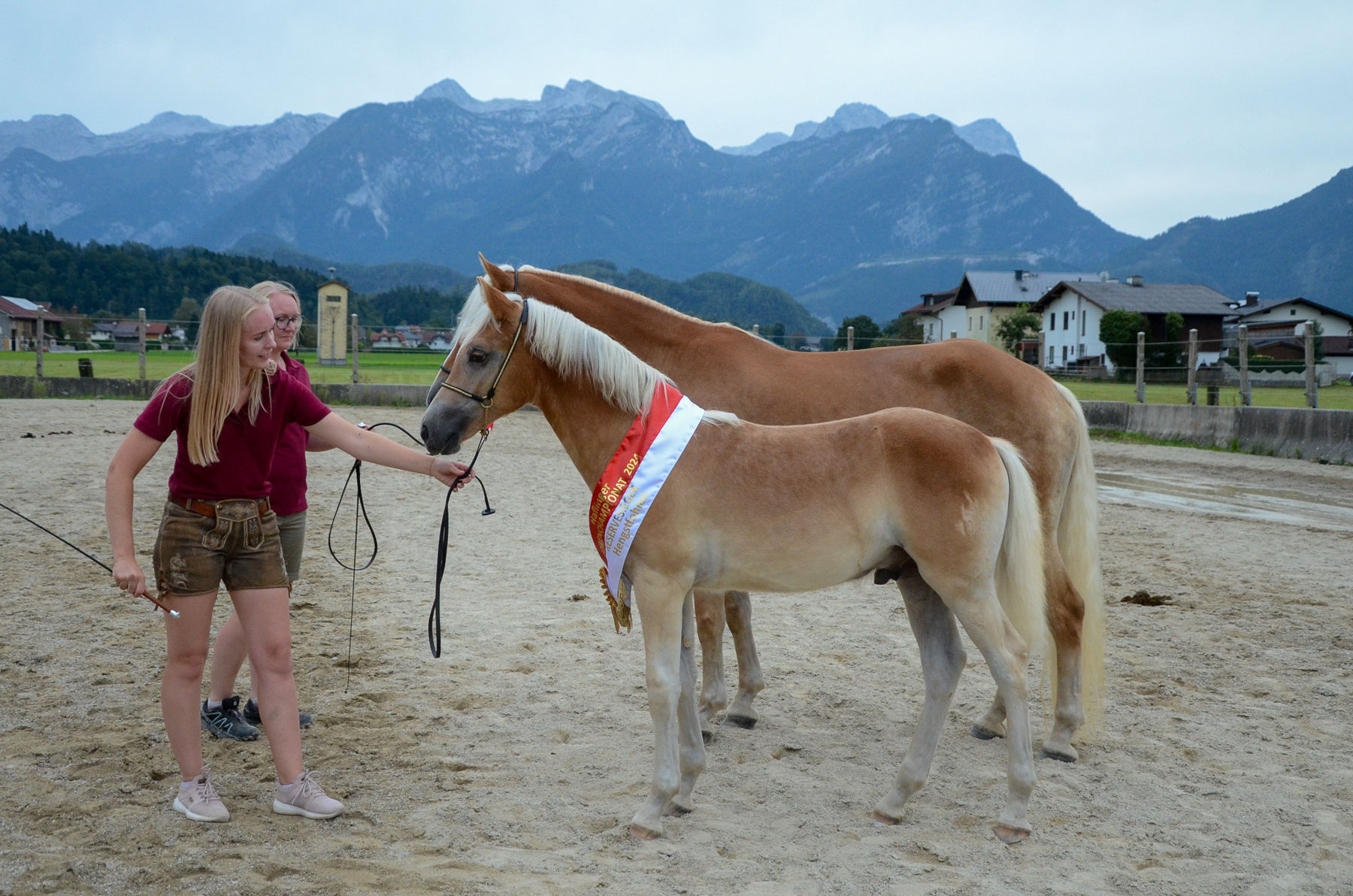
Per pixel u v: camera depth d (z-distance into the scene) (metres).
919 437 3.31
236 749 4.02
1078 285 55.69
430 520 9.28
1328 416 13.98
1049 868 3.12
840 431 3.43
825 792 3.74
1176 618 6.17
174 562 3.15
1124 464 14.09
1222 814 3.53
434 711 4.46
